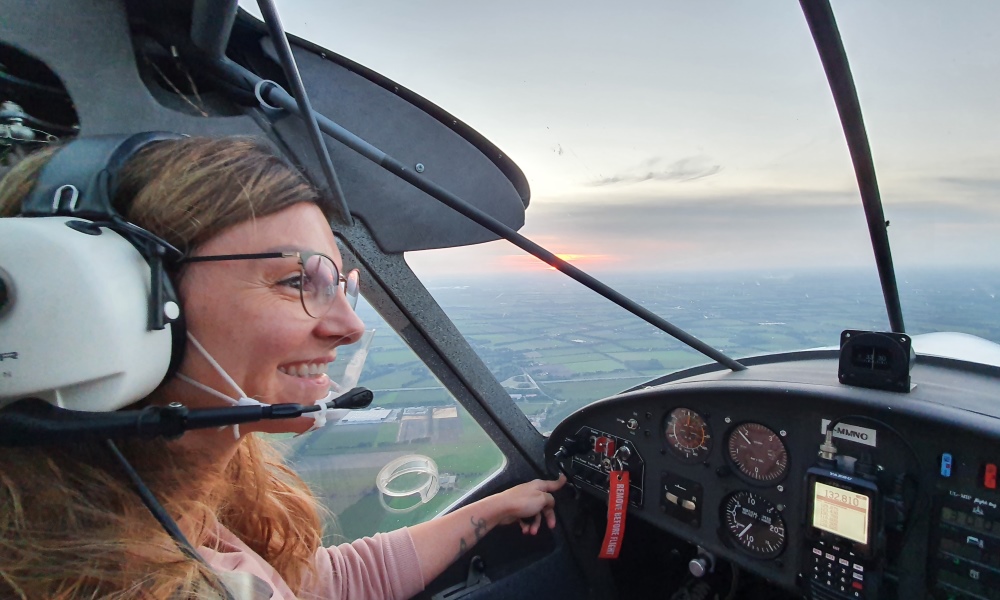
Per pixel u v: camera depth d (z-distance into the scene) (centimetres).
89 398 52
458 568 200
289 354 66
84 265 51
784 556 157
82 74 121
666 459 186
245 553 98
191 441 69
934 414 125
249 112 144
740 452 166
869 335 142
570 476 214
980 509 122
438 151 167
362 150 138
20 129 119
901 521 133
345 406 68
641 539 218
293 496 121
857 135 121
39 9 116
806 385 149
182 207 60
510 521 187
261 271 64
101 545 58
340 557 145
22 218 53
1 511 56
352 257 171
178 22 125
